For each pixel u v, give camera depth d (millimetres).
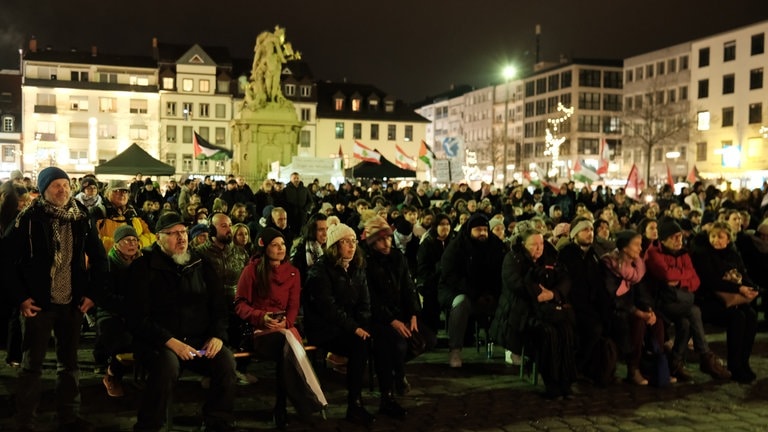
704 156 72438
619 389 8812
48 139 81250
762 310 13867
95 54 84500
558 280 8797
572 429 7312
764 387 8938
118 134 82500
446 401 8211
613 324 9023
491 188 25328
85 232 7066
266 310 7633
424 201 23156
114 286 8008
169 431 6941
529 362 9750
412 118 91062
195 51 83312
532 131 106438
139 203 20578
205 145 32281
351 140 89250
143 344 6953
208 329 7164
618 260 9055
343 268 7953
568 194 23844
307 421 7414
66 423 6906
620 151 96938
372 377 8578
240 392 8484
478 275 10039
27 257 6773
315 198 23953
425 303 10695
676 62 77500
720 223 9820
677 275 9188
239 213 12742
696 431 7270
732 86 69312
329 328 7727
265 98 31078
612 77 96938
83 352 10188
